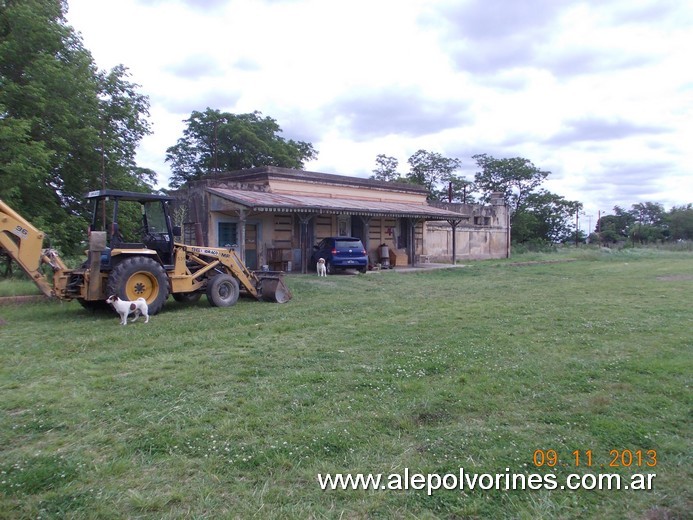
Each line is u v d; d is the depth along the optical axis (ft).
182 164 117.08
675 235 207.92
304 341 24.25
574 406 15.29
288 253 61.31
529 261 93.91
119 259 31.91
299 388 16.84
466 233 98.94
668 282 52.70
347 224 71.56
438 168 163.63
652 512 9.96
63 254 50.88
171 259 34.65
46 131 47.93
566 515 9.83
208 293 35.55
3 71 47.14
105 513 9.76
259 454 12.10
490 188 173.06
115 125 59.00
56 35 48.06
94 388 17.03
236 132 109.19
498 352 21.77
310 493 10.53
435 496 10.45
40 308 33.86
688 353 21.44
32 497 10.30
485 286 50.01
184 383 17.52
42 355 21.39
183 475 11.28
